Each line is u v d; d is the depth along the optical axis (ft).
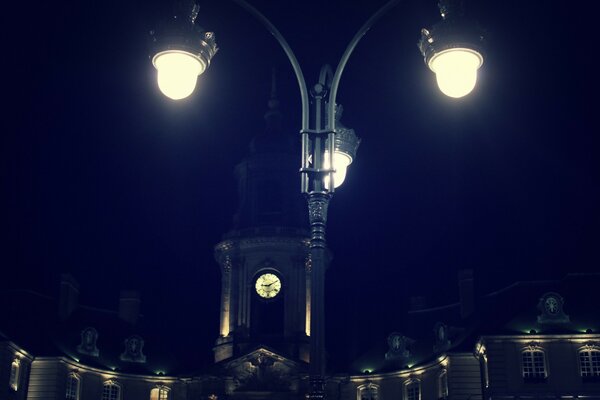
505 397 237.86
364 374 289.53
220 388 281.95
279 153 306.96
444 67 61.62
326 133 68.13
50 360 264.52
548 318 246.68
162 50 62.28
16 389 254.27
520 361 241.76
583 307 251.80
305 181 68.03
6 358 246.27
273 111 317.83
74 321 296.71
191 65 63.10
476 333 263.90
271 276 294.25
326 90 70.64
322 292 64.59
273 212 301.84
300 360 280.10
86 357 279.90
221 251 303.68
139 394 286.66
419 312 312.29
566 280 266.98
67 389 268.21
